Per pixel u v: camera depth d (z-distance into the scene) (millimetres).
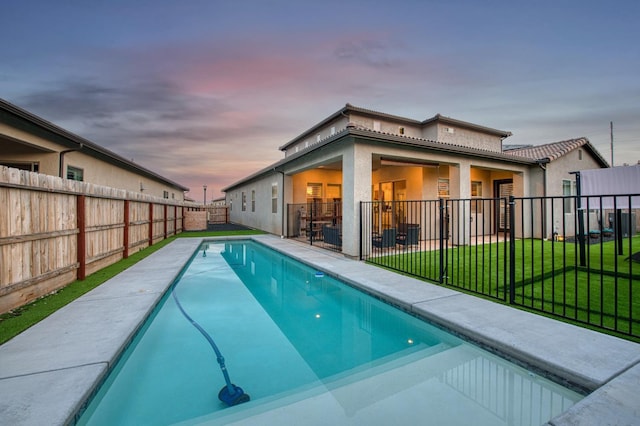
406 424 2180
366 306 4949
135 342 3461
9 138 6918
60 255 4867
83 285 5082
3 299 3672
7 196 3707
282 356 3293
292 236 12961
